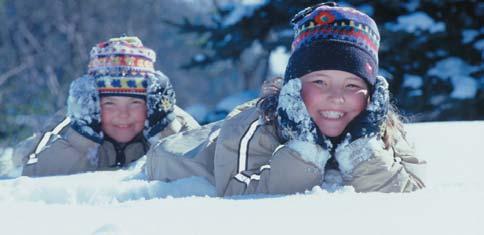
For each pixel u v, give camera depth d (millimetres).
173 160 4395
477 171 4387
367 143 3729
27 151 5715
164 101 5625
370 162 3701
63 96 20328
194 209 2594
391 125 3947
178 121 5805
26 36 34312
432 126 6227
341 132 3807
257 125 3916
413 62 13102
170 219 2371
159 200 2924
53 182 3871
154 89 5562
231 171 3836
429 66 13156
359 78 3803
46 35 35875
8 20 34750
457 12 13055
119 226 2162
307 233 2168
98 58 5535
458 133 5703
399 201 2707
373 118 3758
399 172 3736
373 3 12984
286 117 3711
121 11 39094
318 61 3779
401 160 3895
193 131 4816
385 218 2357
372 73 3830
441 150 5035
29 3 35844
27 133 12727
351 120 3799
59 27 35688
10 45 34219
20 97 16891
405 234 2152
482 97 12703
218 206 2672
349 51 3787
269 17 14547
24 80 32094
